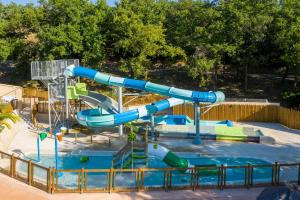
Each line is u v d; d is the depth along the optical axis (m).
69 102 38.97
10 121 35.34
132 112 30.91
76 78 41.12
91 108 38.22
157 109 31.80
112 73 56.97
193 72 45.03
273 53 48.00
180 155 29.83
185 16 49.47
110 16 50.50
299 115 36.78
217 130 34.66
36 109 41.12
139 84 32.03
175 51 50.38
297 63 42.22
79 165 27.88
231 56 46.34
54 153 30.06
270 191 16.53
